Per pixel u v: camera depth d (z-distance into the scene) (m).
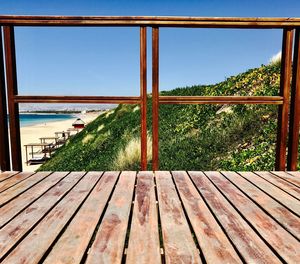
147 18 2.89
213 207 2.09
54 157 15.23
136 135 11.43
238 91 10.62
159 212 2.00
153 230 1.71
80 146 14.43
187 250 1.49
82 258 1.43
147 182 2.71
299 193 2.40
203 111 9.98
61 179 2.84
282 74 3.09
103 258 1.42
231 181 2.77
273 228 1.75
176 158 7.27
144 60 3.02
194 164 6.73
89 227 1.76
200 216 1.92
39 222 1.83
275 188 2.54
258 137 6.73
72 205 2.12
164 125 11.00
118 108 19.03
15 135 3.14
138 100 3.06
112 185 2.62
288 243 1.57
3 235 1.65
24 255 1.44
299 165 4.77
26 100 3.07
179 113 11.77
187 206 2.10
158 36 2.98
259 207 2.11
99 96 3.05
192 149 7.55
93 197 2.30
